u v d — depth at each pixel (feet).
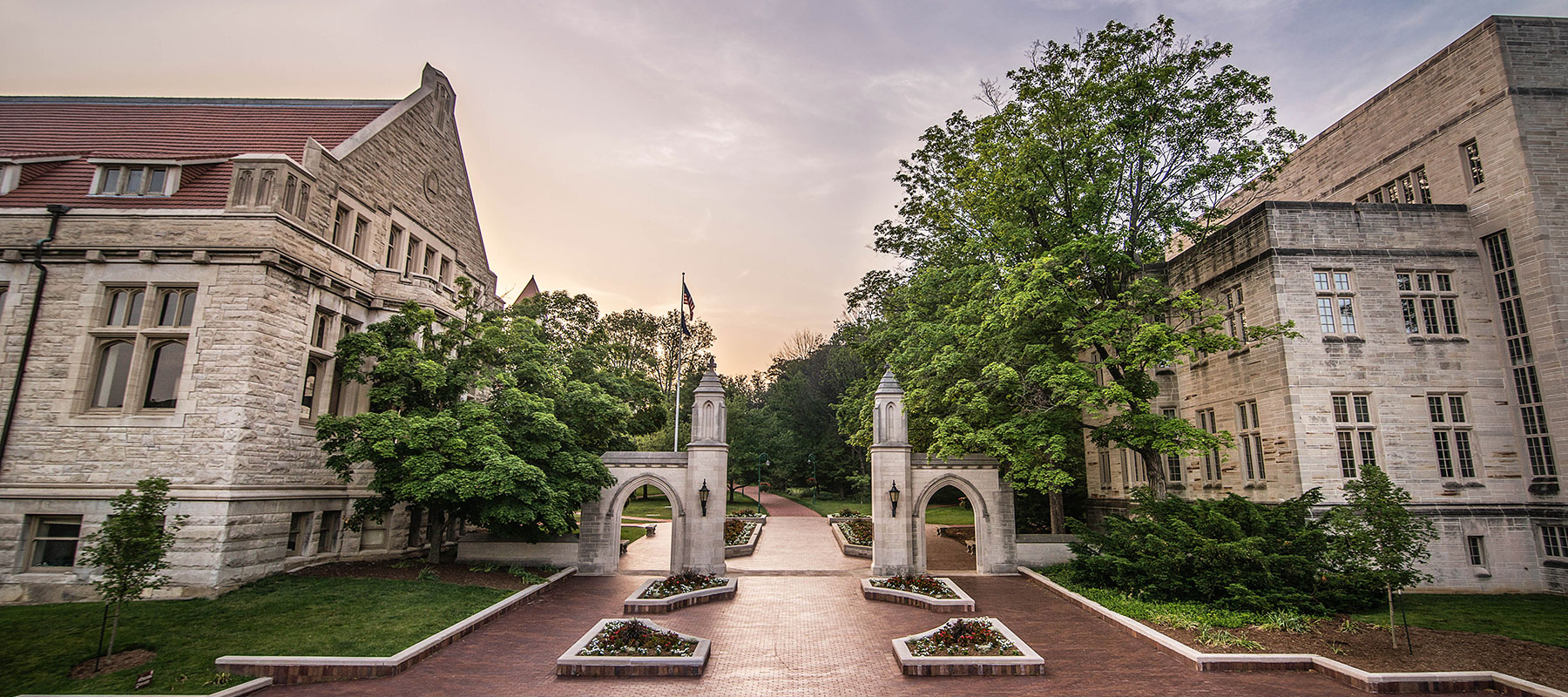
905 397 79.36
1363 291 72.54
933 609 57.52
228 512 51.90
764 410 219.00
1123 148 74.69
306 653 40.27
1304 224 73.26
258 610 47.47
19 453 53.16
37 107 77.10
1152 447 64.64
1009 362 72.95
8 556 51.47
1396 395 70.49
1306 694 37.22
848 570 80.18
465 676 39.11
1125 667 41.73
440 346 67.82
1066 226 72.38
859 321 143.02
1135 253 76.38
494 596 56.70
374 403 62.64
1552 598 63.21
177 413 53.57
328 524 65.57
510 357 74.08
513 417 67.46
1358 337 71.20
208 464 52.65
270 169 57.72
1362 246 73.26
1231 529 56.13
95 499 52.16
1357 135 89.35
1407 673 38.24
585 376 113.29
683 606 58.49
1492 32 72.28
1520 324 70.38
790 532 122.93
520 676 39.45
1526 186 68.80
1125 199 77.20
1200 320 85.81
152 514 39.86
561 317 157.79
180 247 55.67
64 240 56.18
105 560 37.50
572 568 73.56
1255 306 75.05
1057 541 77.46
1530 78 70.95
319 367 64.39
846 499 204.44
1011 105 74.38
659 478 76.64
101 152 64.69
